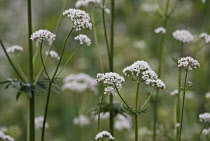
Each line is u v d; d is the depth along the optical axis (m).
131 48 10.93
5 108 9.74
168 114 7.44
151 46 10.38
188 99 7.46
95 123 8.40
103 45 11.41
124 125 6.86
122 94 9.05
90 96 9.40
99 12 7.00
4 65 11.12
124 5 9.98
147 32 10.78
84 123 7.14
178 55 9.76
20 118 9.48
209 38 5.91
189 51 9.84
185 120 7.59
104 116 6.80
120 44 11.04
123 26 12.31
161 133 6.38
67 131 9.07
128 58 10.73
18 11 13.70
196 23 10.84
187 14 10.15
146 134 6.62
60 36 12.48
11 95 10.43
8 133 6.28
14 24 13.18
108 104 5.37
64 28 12.50
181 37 5.79
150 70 4.18
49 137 8.88
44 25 12.47
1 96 10.44
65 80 7.56
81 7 6.35
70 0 13.75
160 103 7.96
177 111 5.59
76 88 7.28
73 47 12.37
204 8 10.18
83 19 4.18
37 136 8.71
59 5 13.91
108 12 6.16
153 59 9.34
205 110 7.85
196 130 6.65
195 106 7.55
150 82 4.08
